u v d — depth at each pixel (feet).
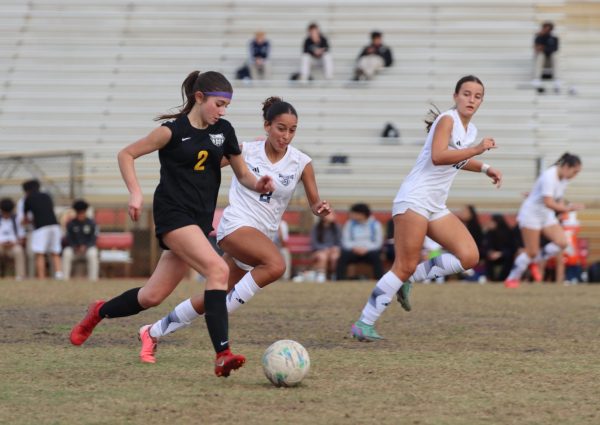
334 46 291.17
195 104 66.59
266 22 299.99
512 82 279.08
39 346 80.84
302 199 229.66
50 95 281.33
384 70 281.33
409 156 251.19
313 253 207.72
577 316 112.27
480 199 247.91
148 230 225.76
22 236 207.72
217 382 63.87
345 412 54.44
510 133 267.18
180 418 52.65
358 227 204.33
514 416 53.93
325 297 140.05
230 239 77.30
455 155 81.76
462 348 82.17
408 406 56.34
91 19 304.30
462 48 290.35
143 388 61.52
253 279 77.00
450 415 53.98
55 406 55.77
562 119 270.46
